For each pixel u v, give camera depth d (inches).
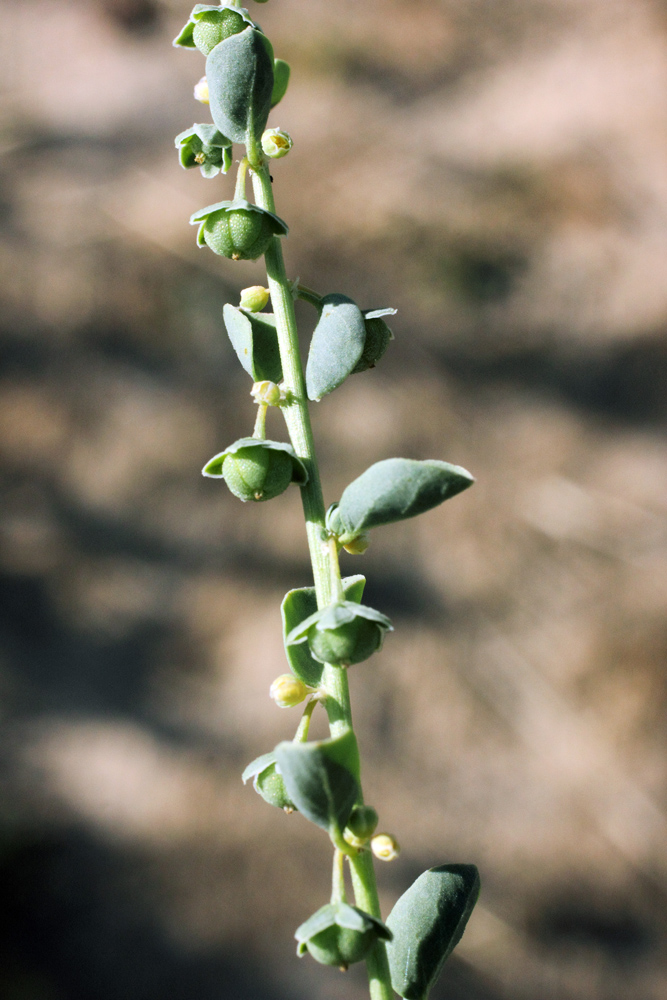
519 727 15.7
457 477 4.8
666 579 17.1
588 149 25.5
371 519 4.8
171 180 24.4
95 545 18.9
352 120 26.3
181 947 13.5
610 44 28.2
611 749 15.4
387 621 4.8
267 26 29.0
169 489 19.4
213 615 17.5
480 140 26.2
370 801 14.8
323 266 22.5
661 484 18.7
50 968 13.3
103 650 17.5
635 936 13.6
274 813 14.7
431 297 22.2
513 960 13.3
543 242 23.6
